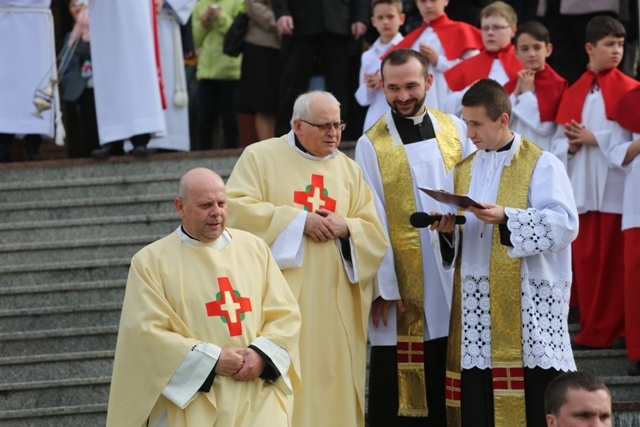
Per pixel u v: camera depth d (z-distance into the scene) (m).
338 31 27.20
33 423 20.52
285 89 27.59
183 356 16.20
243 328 16.66
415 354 19.08
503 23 24.23
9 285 23.56
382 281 18.97
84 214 25.33
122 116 26.36
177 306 16.58
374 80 24.66
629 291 21.14
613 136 21.78
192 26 30.66
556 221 17.25
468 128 18.19
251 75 28.58
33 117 27.69
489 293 17.83
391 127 19.66
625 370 21.52
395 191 19.36
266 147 18.97
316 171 18.77
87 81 28.34
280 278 17.34
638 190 21.27
